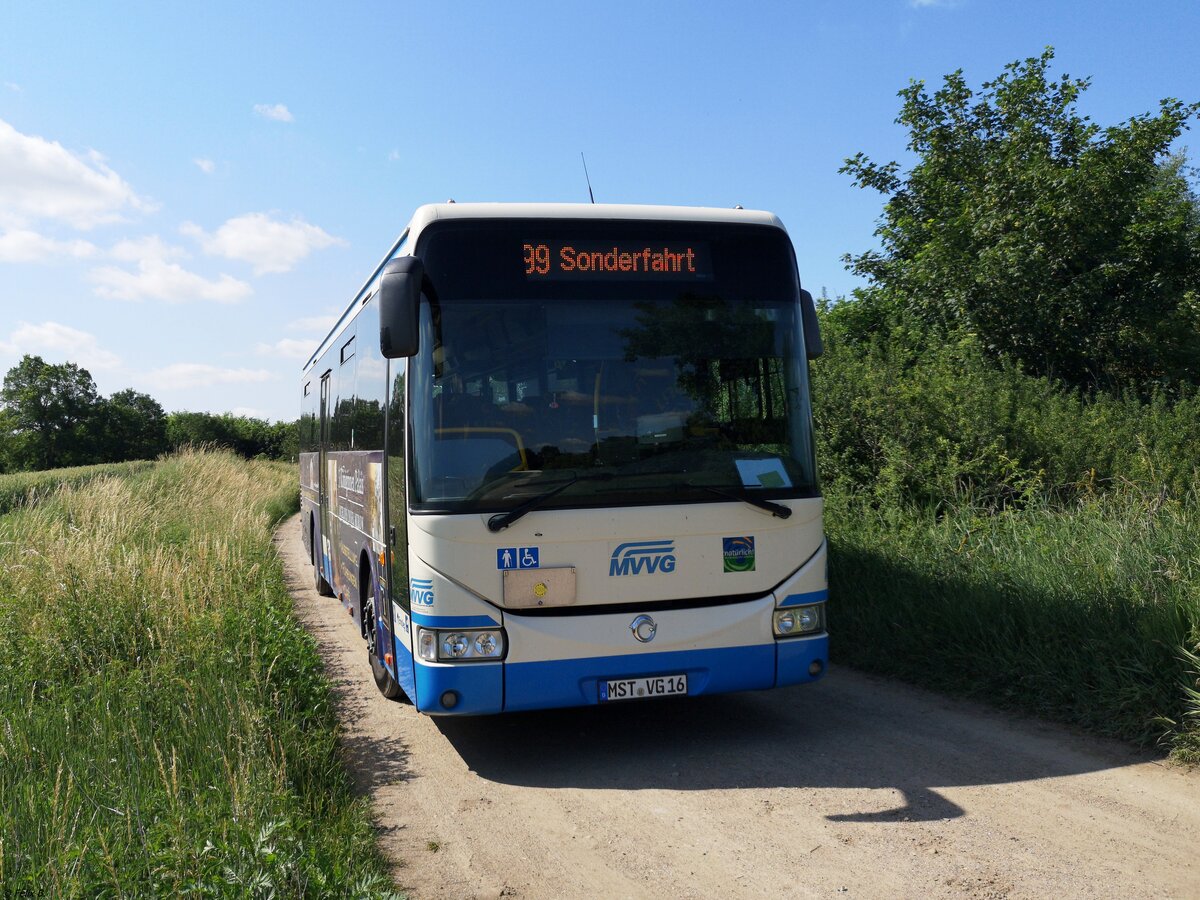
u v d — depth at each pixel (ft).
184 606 27.58
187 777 16.25
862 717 20.94
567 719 22.09
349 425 29.01
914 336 42.98
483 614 17.38
